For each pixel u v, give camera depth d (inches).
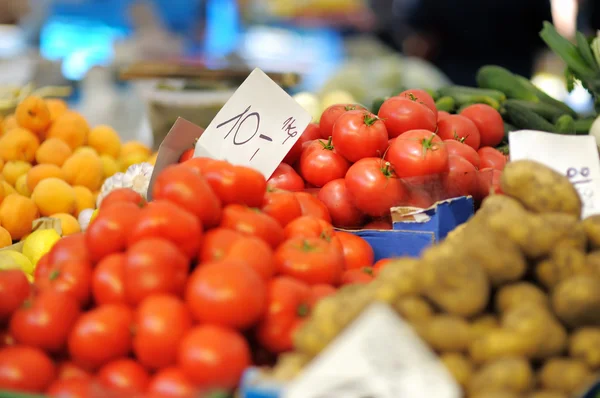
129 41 199.0
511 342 42.4
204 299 46.2
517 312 43.9
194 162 62.4
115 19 238.8
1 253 70.7
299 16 260.4
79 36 237.3
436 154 68.8
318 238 60.0
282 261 55.7
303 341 44.2
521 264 47.6
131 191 60.8
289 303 49.8
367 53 229.5
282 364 44.3
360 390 38.1
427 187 69.0
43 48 230.1
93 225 53.4
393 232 69.2
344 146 74.7
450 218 68.2
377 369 38.1
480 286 44.3
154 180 75.2
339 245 65.4
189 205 53.5
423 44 206.7
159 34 211.5
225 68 143.9
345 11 257.1
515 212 51.0
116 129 148.6
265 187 62.4
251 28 257.3
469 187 70.5
